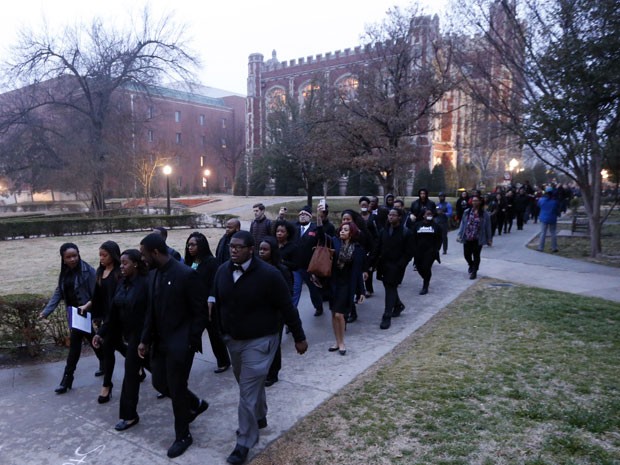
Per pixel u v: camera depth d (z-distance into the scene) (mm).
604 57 8219
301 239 7117
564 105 8820
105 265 4617
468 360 5137
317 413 4051
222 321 3531
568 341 5652
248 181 47094
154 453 3529
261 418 3762
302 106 34469
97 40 30984
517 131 12117
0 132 29172
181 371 3521
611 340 5633
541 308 7074
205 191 65812
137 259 3945
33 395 4660
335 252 5520
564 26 9766
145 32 31469
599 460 3186
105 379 4434
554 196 13117
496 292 8328
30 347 5777
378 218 8836
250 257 3488
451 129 47375
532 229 19641
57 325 6184
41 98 30875
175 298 3541
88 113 30766
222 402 4402
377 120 18875
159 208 35844
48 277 11672
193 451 3535
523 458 3246
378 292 8914
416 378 4691
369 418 3908
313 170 27016
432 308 7531
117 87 31969
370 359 5359
